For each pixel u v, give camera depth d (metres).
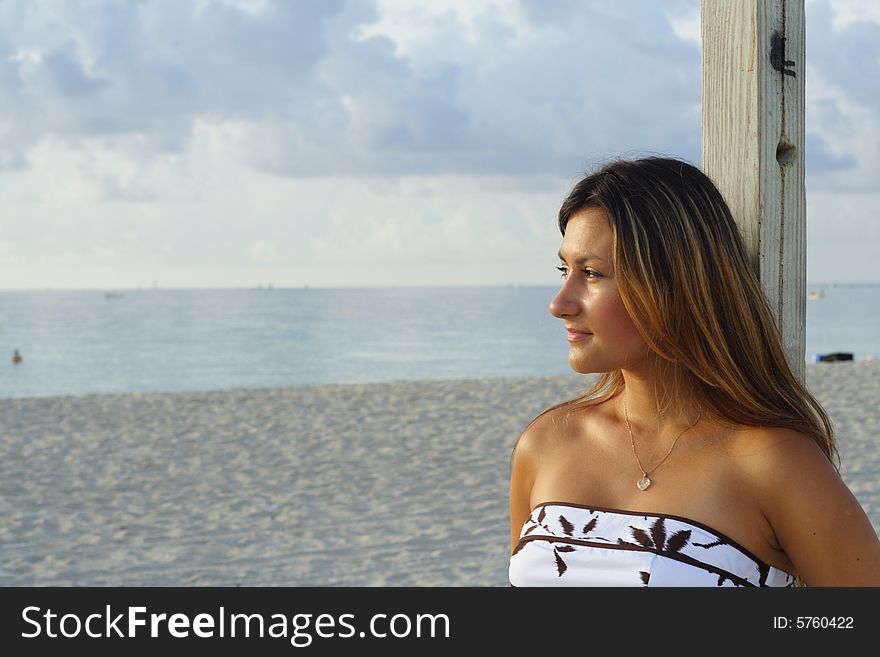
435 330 96.88
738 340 1.50
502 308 178.25
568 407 1.78
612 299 1.54
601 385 1.80
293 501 7.65
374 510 7.29
